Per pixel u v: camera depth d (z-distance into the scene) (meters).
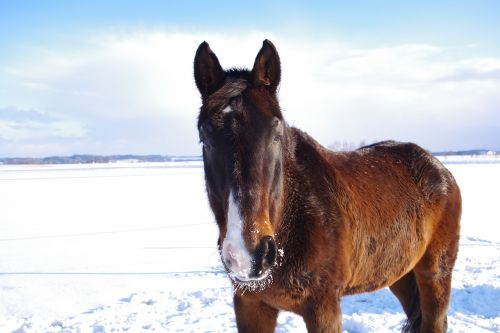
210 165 2.48
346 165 3.36
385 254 3.33
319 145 3.32
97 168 75.19
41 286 7.49
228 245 2.16
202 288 7.35
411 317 4.02
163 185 30.95
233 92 2.37
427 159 3.94
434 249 3.82
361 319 5.56
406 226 3.47
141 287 7.44
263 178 2.27
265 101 2.39
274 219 2.49
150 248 10.59
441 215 3.84
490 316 5.72
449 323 5.45
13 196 24.06
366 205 3.18
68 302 6.70
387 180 3.50
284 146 2.79
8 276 8.10
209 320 5.79
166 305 6.45
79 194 24.91
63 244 11.13
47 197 23.38
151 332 5.42
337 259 2.83
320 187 2.91
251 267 2.12
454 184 4.05
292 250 2.74
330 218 2.84
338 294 2.89
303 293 2.76
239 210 2.19
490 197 20.14
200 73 2.68
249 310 3.02
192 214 16.62
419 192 3.69
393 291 4.22
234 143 2.25
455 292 6.66
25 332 5.50
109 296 6.98
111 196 23.61
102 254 9.95
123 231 13.02
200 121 2.45
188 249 10.47
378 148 3.93
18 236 12.28
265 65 2.58
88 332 5.49
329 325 2.79
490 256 8.98
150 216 16.17
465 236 11.47
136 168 70.69
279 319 5.84
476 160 79.44
